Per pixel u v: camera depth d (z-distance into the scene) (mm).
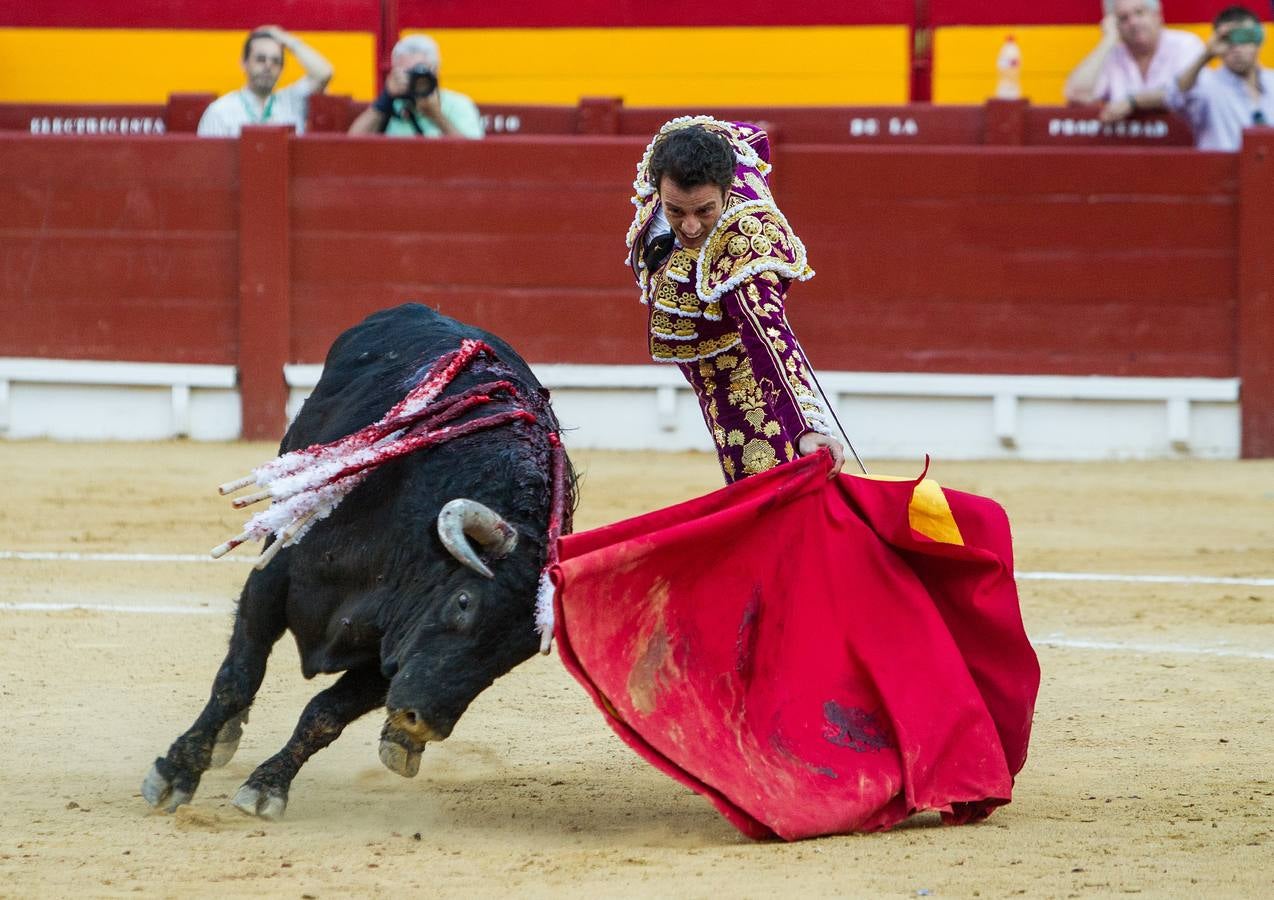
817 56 29250
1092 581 16781
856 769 8547
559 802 9367
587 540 8117
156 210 25984
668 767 8133
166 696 11828
